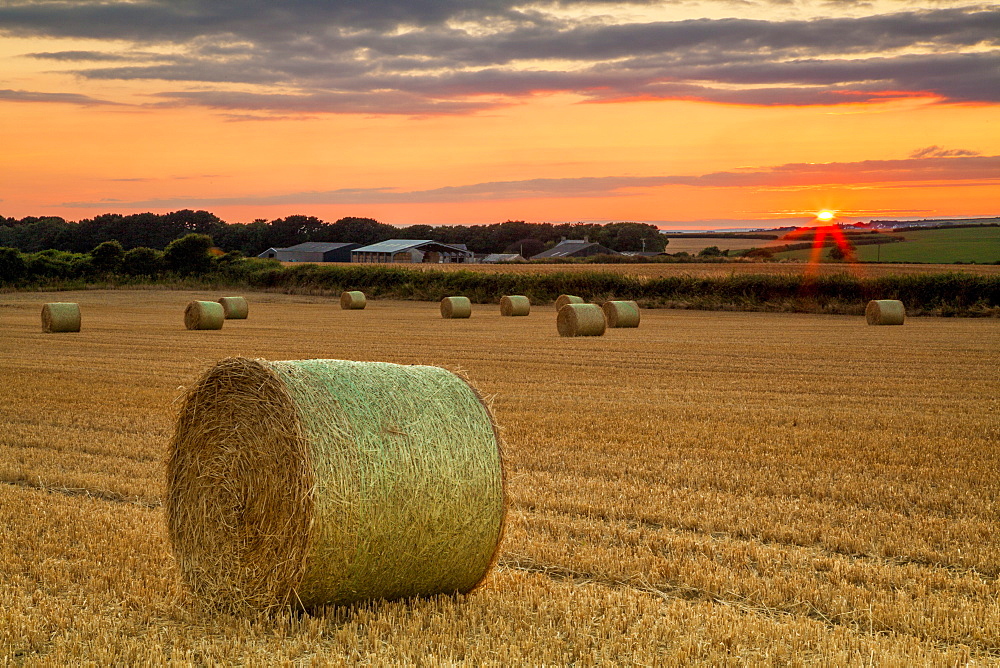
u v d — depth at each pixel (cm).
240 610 670
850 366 2255
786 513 923
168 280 6969
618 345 2806
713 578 718
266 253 13388
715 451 1224
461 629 623
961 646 588
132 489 1020
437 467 673
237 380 693
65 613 646
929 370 2170
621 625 629
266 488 664
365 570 655
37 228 14088
